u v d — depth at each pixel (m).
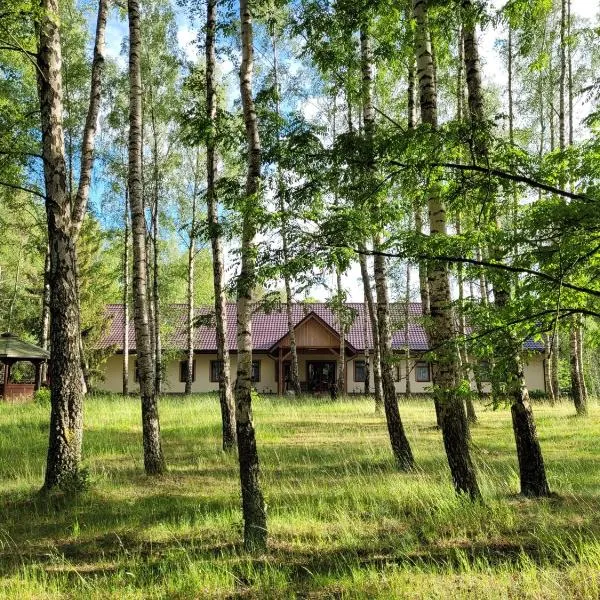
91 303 26.91
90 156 10.44
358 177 5.71
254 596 4.35
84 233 26.84
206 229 6.36
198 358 32.44
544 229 4.49
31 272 31.36
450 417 6.84
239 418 5.68
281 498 7.44
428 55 7.00
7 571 5.04
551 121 20.11
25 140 9.30
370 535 5.86
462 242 5.04
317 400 23.78
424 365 31.97
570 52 17.38
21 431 13.85
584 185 4.62
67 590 4.58
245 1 6.58
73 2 19.58
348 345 30.61
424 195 5.64
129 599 4.34
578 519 6.06
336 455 10.88
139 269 9.74
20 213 22.88
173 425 15.67
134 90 9.78
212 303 37.12
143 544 5.81
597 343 5.28
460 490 6.69
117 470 9.59
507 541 5.54
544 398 25.61
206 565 4.88
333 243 5.21
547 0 6.55
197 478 8.99
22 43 8.38
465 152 5.04
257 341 32.56
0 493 7.82
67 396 7.96
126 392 25.92
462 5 6.86
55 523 6.54
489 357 4.97
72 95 20.73
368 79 9.80
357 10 7.76
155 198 23.53
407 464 9.42
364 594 4.26
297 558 5.27
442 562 5.04
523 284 4.76
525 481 7.26
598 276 4.75
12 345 22.86
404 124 13.97
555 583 4.20
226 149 8.87
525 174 4.82
